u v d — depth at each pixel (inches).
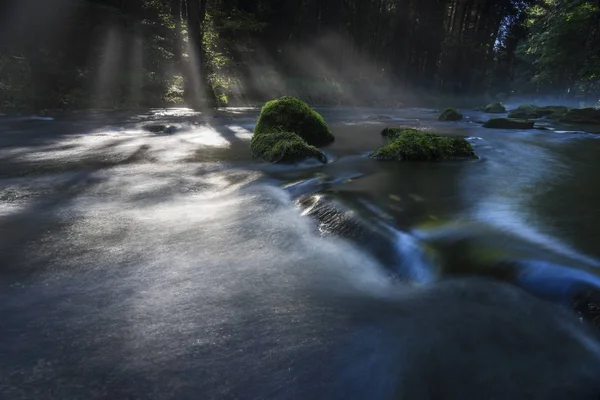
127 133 401.1
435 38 1676.9
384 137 399.5
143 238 136.0
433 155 273.1
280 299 98.2
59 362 72.2
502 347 78.3
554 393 66.4
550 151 331.9
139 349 76.9
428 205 163.9
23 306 91.1
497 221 142.3
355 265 119.4
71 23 698.2
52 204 172.1
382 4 1603.1
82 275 108.0
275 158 258.8
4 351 74.5
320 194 178.2
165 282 105.6
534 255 109.4
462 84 1849.2
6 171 232.7
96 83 688.4
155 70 849.5
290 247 131.6
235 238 138.0
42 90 583.5
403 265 116.0
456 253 114.4
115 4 836.6
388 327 85.9
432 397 65.9
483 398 65.5
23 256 118.7
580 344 78.1
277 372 71.4
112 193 191.3
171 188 201.8
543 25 1256.2
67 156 283.0
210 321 87.7
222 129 451.2
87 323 85.2
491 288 98.5
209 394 65.7
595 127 571.2
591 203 168.6
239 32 1201.4
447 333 83.3
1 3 605.0
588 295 86.4
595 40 1130.7
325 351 77.6
